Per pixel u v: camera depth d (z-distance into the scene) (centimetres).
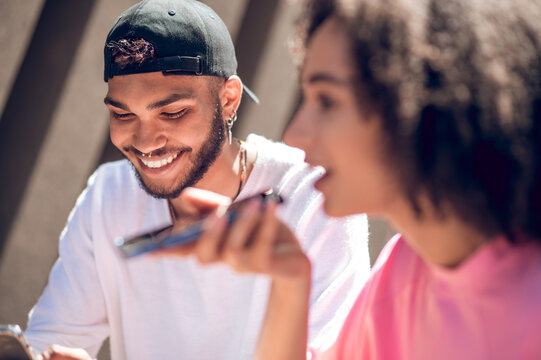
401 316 90
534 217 71
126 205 157
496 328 74
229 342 151
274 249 75
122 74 133
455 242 75
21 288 316
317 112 75
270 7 340
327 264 152
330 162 75
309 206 154
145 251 67
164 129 137
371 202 75
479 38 67
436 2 70
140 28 135
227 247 66
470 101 67
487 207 70
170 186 144
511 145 67
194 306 151
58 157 315
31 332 157
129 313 154
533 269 72
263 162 156
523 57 68
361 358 98
